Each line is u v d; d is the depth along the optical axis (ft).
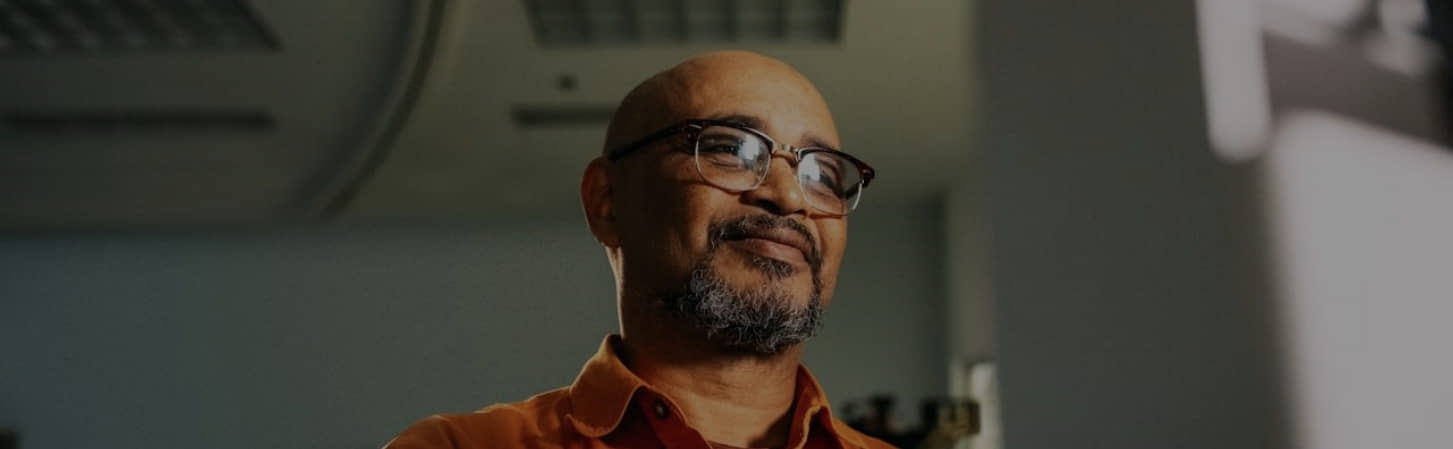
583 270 25.73
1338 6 3.71
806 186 3.38
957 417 14.99
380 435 25.13
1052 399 4.11
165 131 20.81
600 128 20.59
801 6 16.34
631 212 3.45
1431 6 3.64
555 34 17.07
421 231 26.27
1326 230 3.47
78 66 18.26
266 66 18.03
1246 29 3.72
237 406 25.63
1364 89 3.59
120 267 26.50
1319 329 3.41
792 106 3.48
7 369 25.84
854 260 26.43
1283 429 3.39
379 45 17.07
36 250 26.58
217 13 16.61
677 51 17.47
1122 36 4.10
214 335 26.11
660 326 3.40
